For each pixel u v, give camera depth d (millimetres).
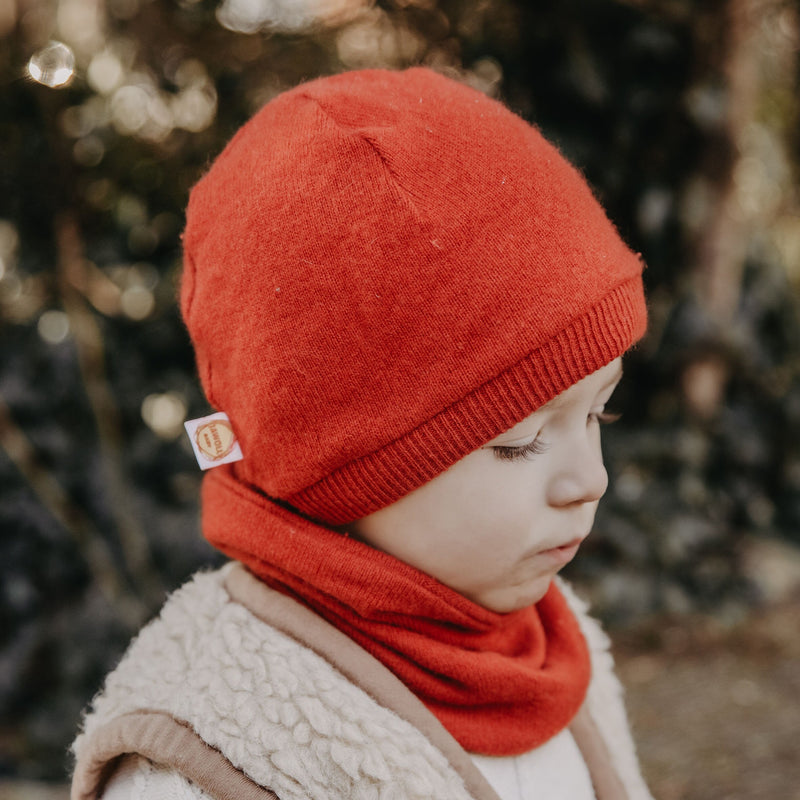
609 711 1025
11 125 2250
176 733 663
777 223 3738
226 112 2598
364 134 718
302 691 678
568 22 2645
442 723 745
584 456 741
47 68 1507
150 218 2625
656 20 2666
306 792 644
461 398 690
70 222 2379
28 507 2342
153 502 2541
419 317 689
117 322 2605
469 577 745
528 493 728
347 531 772
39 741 2254
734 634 3047
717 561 3096
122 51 2445
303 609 743
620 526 3055
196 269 821
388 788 643
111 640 2316
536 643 860
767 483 3664
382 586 718
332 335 699
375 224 695
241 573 810
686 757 2422
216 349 787
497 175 720
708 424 3160
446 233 691
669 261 2951
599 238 746
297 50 2613
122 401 2566
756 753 2412
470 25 2658
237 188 768
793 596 3312
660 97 2760
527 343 683
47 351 2381
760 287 3379
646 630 3039
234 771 647
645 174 2863
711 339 2922
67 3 2312
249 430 758
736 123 2787
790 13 2908
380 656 738
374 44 2670
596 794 915
